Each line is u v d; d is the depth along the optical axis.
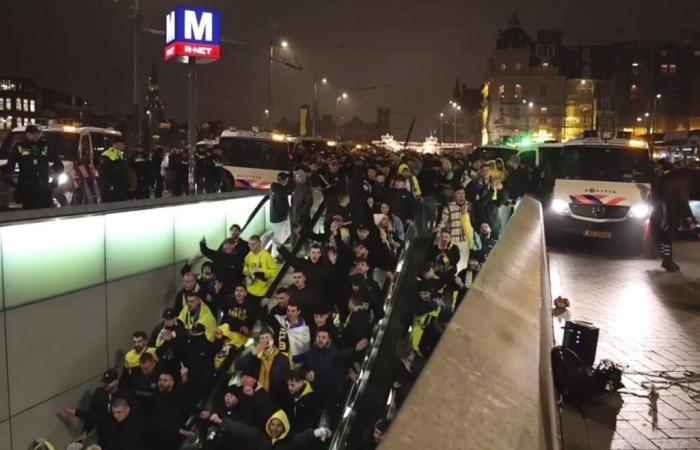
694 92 98.31
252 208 14.70
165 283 10.70
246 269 10.82
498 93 98.56
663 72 98.56
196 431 8.20
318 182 16.91
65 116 119.19
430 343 7.68
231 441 7.15
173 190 20.00
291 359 8.44
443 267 9.82
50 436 7.86
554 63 98.31
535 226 8.01
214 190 18.92
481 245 12.76
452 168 18.69
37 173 9.74
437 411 1.47
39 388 7.69
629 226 16.41
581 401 5.49
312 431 7.04
